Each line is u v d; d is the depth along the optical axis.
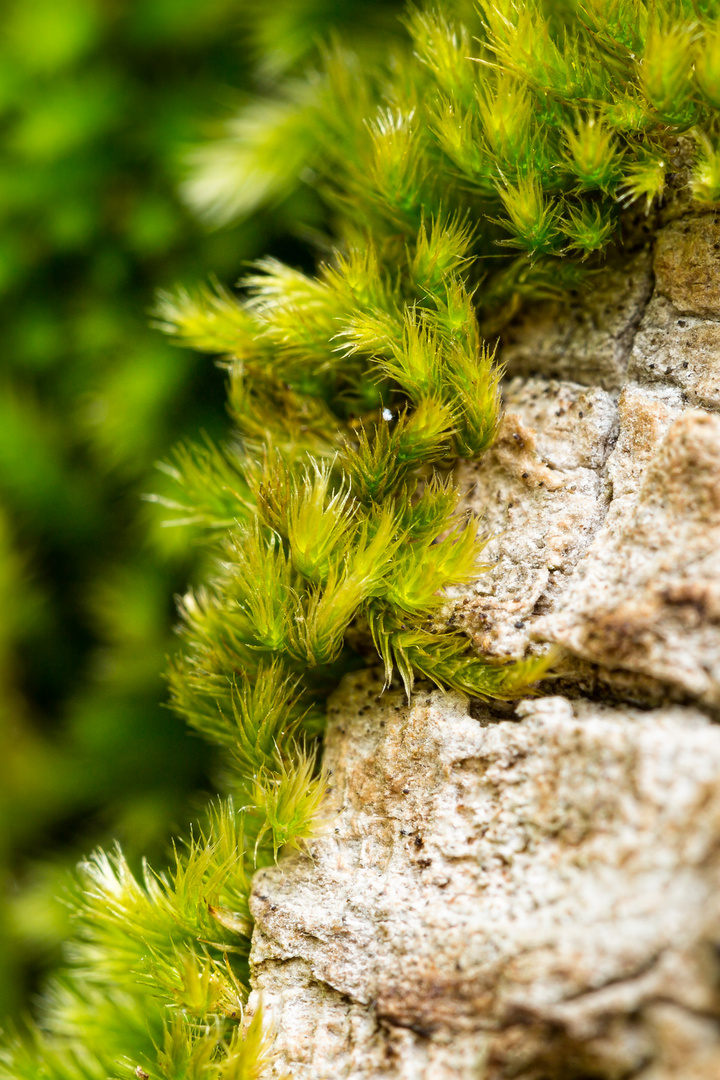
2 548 0.19
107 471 0.19
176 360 0.18
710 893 0.14
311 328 0.16
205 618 0.16
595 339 0.16
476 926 0.15
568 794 0.15
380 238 0.16
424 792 0.15
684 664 0.15
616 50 0.15
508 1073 0.14
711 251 0.15
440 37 0.16
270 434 0.16
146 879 0.16
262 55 0.18
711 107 0.15
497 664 0.15
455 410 0.15
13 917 0.18
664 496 0.15
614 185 0.15
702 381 0.15
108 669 0.19
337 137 0.17
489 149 0.16
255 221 0.18
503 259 0.16
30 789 0.19
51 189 0.19
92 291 0.19
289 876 0.15
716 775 0.14
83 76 0.19
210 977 0.15
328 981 0.15
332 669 0.16
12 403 0.19
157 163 0.19
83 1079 0.16
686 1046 0.14
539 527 0.15
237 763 0.16
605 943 0.14
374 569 0.15
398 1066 0.15
